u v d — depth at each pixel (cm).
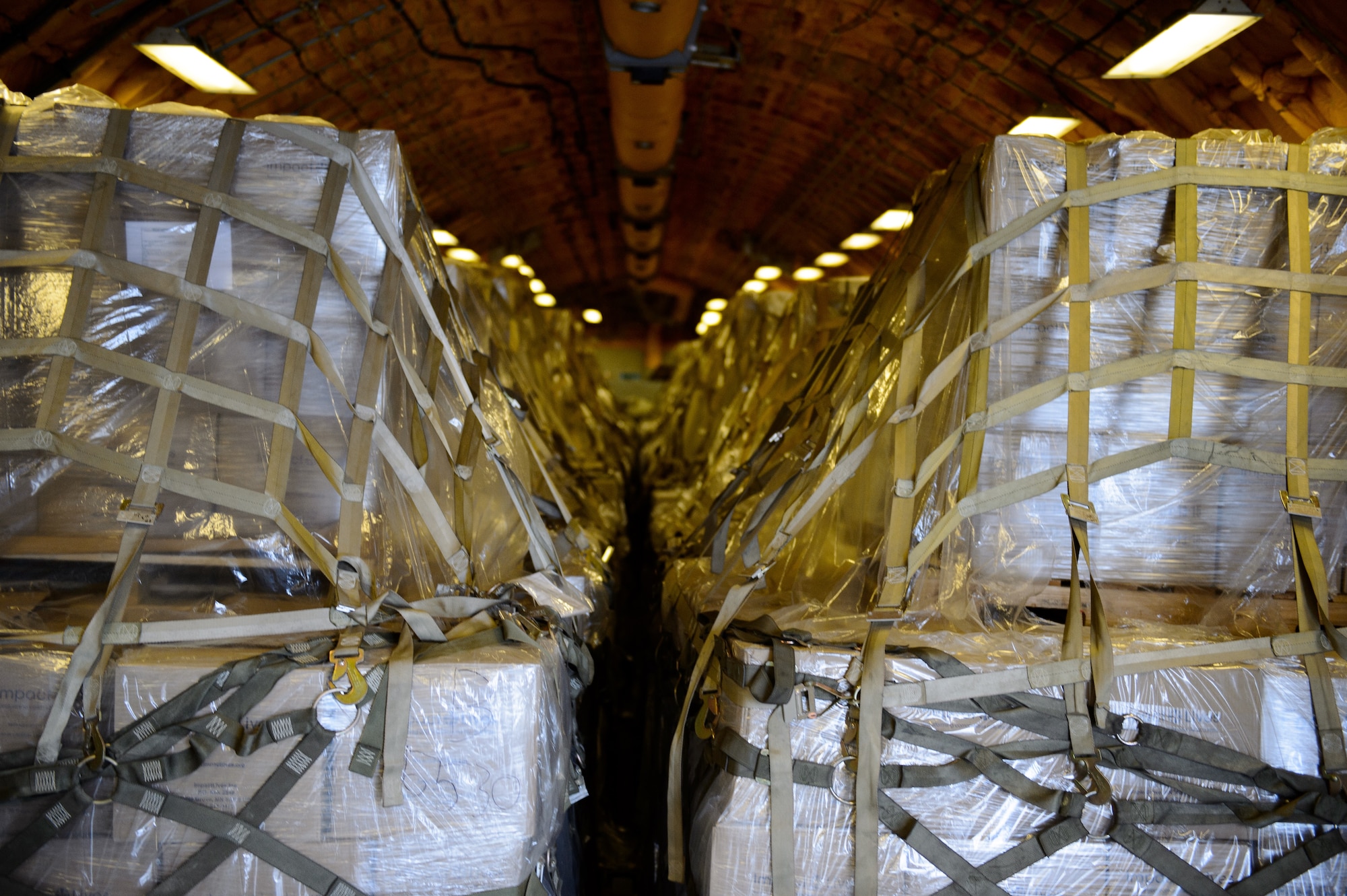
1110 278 195
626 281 1892
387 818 169
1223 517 209
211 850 166
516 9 603
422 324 222
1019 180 202
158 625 171
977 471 198
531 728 172
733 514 321
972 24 506
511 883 170
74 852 167
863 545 232
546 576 223
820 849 179
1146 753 180
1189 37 349
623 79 538
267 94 556
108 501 197
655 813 283
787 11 582
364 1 515
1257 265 204
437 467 223
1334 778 180
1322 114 365
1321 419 206
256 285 199
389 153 205
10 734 168
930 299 213
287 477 190
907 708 181
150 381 186
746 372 562
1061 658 181
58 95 208
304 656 172
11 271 196
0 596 193
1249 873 181
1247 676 185
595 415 692
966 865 176
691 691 201
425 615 179
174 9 418
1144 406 205
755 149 926
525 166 998
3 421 194
